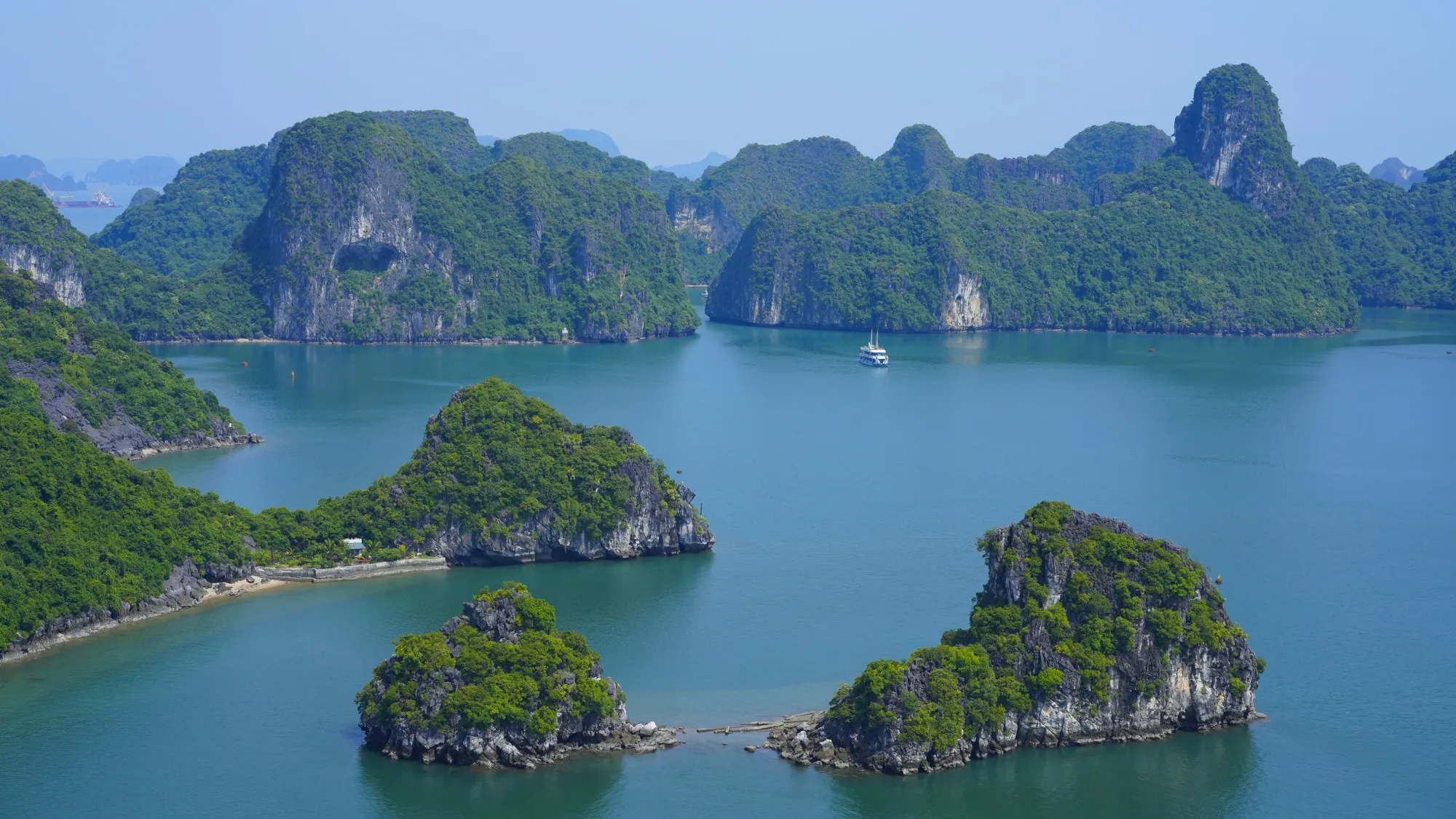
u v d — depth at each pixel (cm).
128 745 14350
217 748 14300
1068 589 14850
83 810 13150
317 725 14812
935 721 13962
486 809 13225
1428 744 14812
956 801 13450
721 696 15738
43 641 16900
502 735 14012
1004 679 14325
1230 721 15075
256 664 16388
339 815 13138
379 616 17975
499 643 14425
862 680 14325
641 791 13550
